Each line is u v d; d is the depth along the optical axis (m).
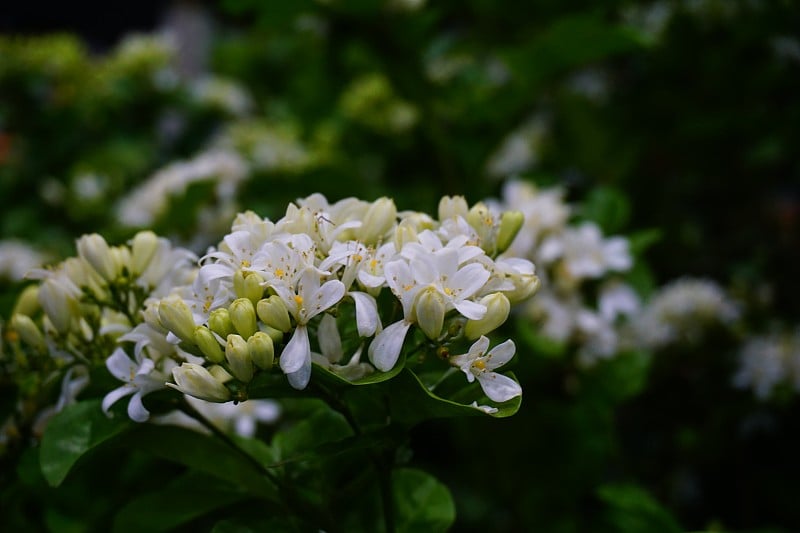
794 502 0.77
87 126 1.18
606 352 0.62
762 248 1.00
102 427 0.45
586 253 0.61
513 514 0.66
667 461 0.84
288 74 1.32
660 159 1.03
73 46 1.18
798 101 0.85
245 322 0.41
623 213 0.68
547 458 0.63
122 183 1.10
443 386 0.44
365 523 0.47
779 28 0.85
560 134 1.01
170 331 0.42
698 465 0.81
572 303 0.62
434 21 0.73
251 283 0.41
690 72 0.91
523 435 0.63
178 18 1.62
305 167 0.84
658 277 1.02
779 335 0.79
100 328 0.47
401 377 0.41
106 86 1.16
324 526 0.45
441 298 0.41
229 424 0.57
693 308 0.79
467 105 0.82
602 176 0.99
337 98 1.07
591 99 1.01
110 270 0.46
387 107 0.97
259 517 0.46
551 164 1.03
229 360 0.41
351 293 0.42
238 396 0.41
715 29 0.88
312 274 0.41
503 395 0.41
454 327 0.42
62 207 1.09
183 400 0.46
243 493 0.47
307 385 0.42
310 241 0.42
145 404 0.45
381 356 0.41
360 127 1.00
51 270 0.48
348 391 0.44
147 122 1.20
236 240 0.43
